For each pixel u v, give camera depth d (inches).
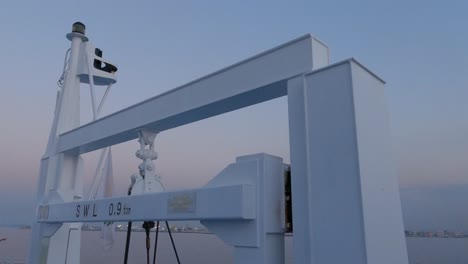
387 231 108.3
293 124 123.7
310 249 108.6
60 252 250.1
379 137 116.7
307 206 113.3
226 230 128.5
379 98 122.4
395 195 117.0
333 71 115.4
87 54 290.7
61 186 258.7
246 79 144.6
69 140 253.9
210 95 157.8
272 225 120.6
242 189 118.6
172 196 140.9
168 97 178.2
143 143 193.3
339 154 108.4
